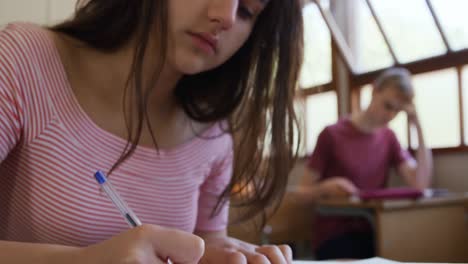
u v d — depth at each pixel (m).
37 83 0.57
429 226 2.12
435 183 3.15
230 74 0.77
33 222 0.60
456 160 3.03
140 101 0.63
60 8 1.78
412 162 2.59
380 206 1.97
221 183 0.85
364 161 2.43
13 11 1.81
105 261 0.42
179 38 0.59
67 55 0.63
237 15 0.62
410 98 2.47
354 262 0.82
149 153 0.69
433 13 3.18
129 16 0.63
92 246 0.45
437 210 2.15
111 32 0.63
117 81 0.65
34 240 0.62
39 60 0.58
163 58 0.61
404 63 3.48
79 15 0.66
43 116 0.58
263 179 0.81
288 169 0.80
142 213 0.70
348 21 4.02
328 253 2.25
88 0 0.66
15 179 0.61
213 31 0.58
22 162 0.60
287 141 0.79
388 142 2.54
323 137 2.46
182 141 0.75
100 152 0.65
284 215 2.38
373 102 2.44
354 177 2.41
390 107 2.40
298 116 0.82
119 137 0.66
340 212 2.22
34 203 0.60
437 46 3.22
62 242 0.62
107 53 0.64
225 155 0.84
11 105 0.55
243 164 0.81
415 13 3.33
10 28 0.59
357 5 3.93
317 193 2.32
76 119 0.62
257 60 0.77
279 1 0.73
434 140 3.22
